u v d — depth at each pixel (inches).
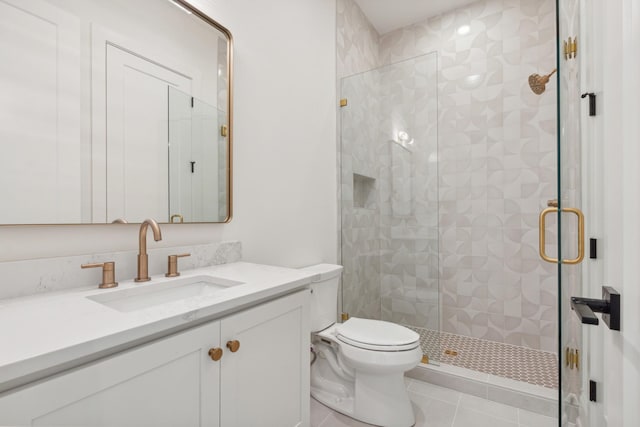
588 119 39.3
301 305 46.0
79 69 39.4
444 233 105.6
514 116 95.0
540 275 92.0
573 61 43.3
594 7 36.0
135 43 45.2
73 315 28.1
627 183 25.7
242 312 36.3
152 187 47.2
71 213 38.6
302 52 79.4
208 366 31.9
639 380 23.4
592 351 37.6
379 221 97.0
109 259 41.8
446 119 105.1
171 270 45.9
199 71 53.8
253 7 65.2
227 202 58.3
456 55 104.0
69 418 22.2
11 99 33.9
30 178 35.3
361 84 93.7
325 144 88.7
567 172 41.1
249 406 37.1
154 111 47.5
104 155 41.8
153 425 27.1
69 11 38.4
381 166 94.0
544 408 65.4
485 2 99.6
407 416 61.8
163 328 27.5
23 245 35.3
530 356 87.1
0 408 19.4
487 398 71.2
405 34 114.0
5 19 33.5
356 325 68.3
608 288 28.7
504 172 96.3
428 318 89.8
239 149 61.6
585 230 42.2
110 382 24.2
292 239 75.2
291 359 44.0
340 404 67.5
